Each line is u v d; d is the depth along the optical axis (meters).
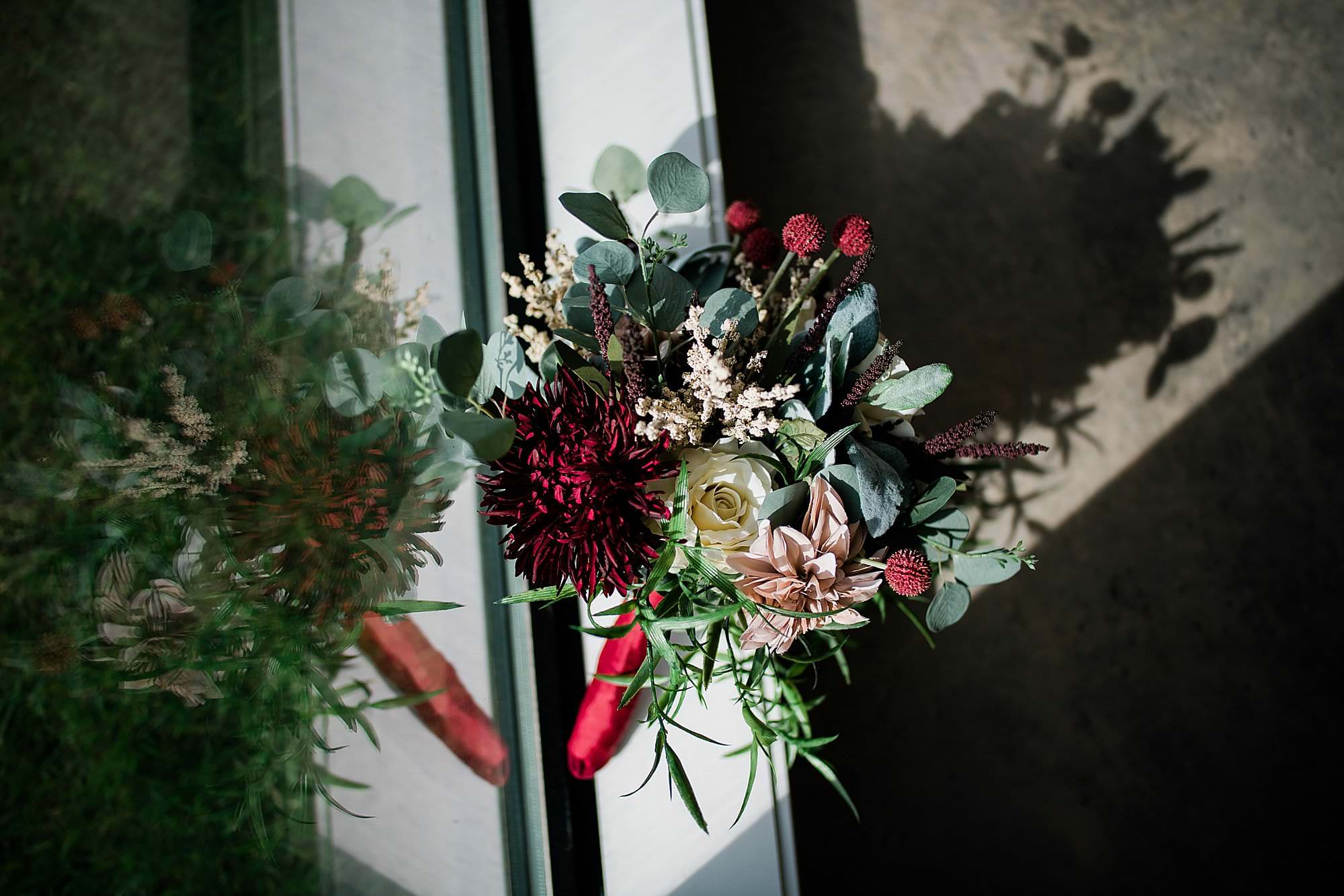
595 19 1.11
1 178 0.50
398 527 0.74
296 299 0.72
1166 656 1.39
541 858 0.93
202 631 0.55
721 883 0.95
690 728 0.95
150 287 0.58
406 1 0.97
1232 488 1.41
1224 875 1.37
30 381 0.48
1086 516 1.40
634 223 1.04
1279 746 1.39
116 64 0.59
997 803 1.35
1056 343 1.41
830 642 0.80
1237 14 1.45
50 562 0.47
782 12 1.42
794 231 0.69
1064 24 1.43
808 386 0.71
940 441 0.71
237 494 0.59
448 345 0.57
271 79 0.74
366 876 0.67
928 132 1.42
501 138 1.09
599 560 0.63
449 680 0.82
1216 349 1.42
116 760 0.49
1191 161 1.44
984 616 1.37
